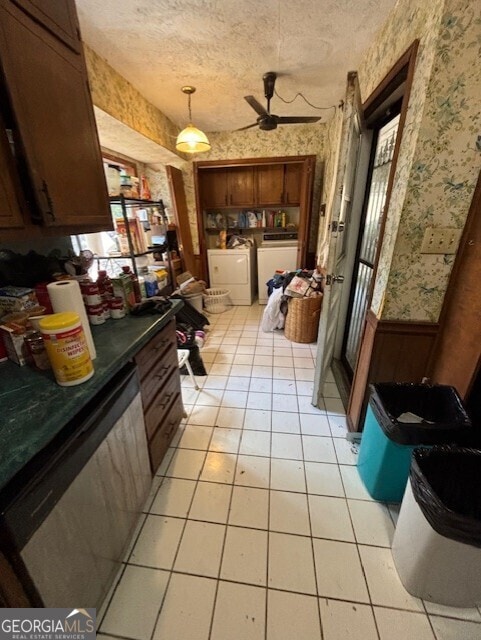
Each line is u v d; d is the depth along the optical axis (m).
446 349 1.35
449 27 0.98
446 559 0.90
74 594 0.81
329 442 1.73
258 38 1.76
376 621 0.97
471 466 1.04
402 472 1.25
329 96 2.64
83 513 0.84
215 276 4.21
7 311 1.11
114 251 2.70
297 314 2.94
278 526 1.27
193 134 2.40
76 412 0.82
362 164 2.11
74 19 1.15
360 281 2.35
